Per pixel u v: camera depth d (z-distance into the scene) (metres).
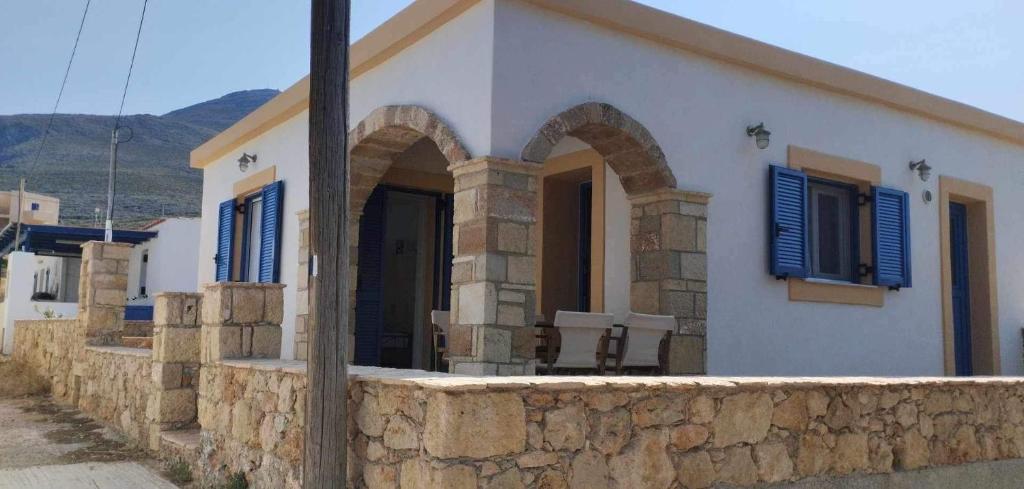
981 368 10.20
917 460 5.27
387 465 4.05
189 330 7.75
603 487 3.93
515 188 6.55
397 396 4.00
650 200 7.52
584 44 7.05
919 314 9.36
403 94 7.77
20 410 11.31
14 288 18.94
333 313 4.50
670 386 4.19
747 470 4.46
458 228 6.73
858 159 8.97
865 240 9.02
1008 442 5.82
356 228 8.84
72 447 8.20
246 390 5.74
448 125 7.00
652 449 4.11
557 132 6.77
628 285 8.09
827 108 8.77
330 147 4.61
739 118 8.03
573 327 6.42
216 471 6.13
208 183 12.70
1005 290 10.45
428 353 10.83
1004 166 10.64
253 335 6.45
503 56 6.59
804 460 4.71
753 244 8.01
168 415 7.59
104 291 11.38
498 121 6.51
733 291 7.80
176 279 23.75
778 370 8.05
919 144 9.62
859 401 5.02
